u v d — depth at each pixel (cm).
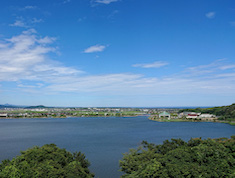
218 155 4456
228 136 15775
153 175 3872
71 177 3959
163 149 5662
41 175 3716
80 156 5816
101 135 17188
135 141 13725
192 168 3772
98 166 7875
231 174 3781
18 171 3547
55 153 4834
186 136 15888
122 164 5388
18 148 11750
